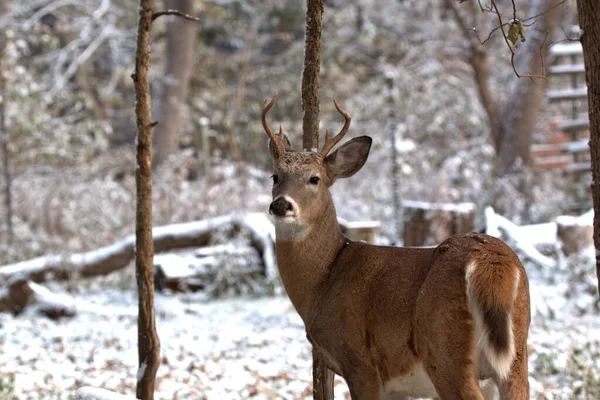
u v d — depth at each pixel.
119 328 11.78
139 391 6.83
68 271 14.02
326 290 5.70
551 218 17.27
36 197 18.59
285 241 5.89
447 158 22.69
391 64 29.02
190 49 25.67
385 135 22.95
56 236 17.14
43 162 20.83
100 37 27.09
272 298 13.37
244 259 13.91
